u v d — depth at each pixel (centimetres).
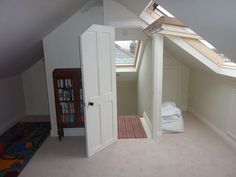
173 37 311
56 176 251
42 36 316
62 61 343
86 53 272
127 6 302
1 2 132
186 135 357
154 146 321
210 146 315
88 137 291
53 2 201
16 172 260
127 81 622
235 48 171
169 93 490
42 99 493
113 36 308
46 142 345
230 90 316
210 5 128
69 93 334
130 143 334
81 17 329
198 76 434
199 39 301
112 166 269
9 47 246
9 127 423
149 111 391
